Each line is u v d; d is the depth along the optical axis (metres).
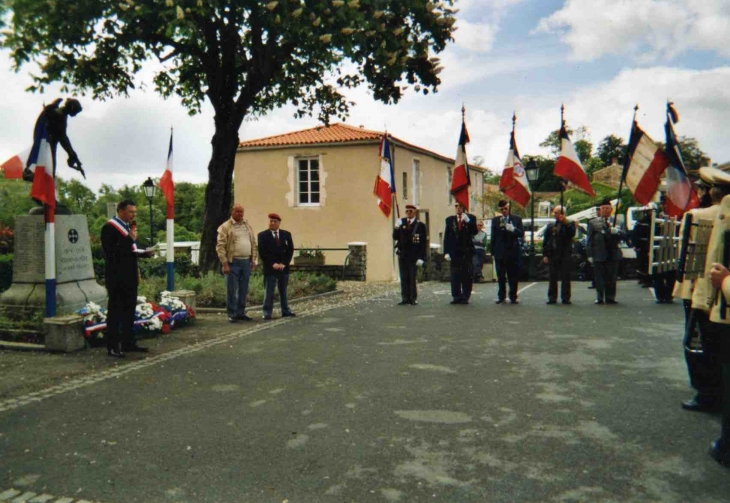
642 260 6.29
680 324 9.10
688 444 4.27
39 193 7.73
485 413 5.03
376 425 4.78
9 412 5.28
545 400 5.36
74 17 12.44
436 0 13.93
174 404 5.45
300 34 12.25
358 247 19.08
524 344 7.79
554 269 11.80
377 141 20.45
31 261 8.83
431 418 4.93
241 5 12.55
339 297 13.98
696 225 4.45
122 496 3.64
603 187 53.41
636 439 4.38
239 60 16.53
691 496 3.47
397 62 13.38
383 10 12.97
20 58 13.14
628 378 6.04
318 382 6.11
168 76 18.50
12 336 8.12
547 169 58.16
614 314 10.23
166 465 4.08
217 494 3.63
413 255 12.19
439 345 7.83
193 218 54.81
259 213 21.92
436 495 3.55
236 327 9.55
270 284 10.41
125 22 12.11
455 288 12.25
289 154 21.48
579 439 4.39
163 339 8.54
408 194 22.48
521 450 4.21
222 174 15.48
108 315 7.38
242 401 5.50
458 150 12.30
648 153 8.33
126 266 7.44
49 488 3.76
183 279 13.88
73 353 7.61
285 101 18.72
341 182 20.95
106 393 5.83
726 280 3.66
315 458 4.14
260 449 4.33
